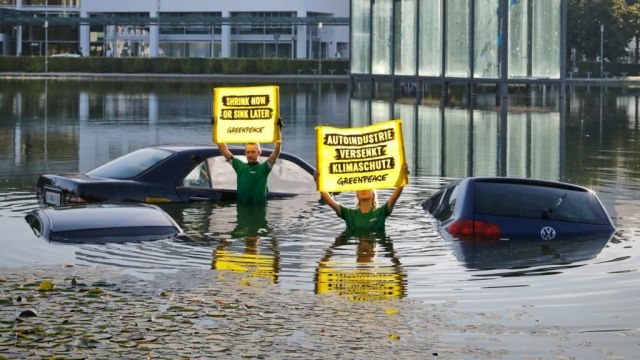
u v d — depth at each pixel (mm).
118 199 15703
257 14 135750
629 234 13617
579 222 13461
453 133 33938
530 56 53469
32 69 110125
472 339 8711
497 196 13641
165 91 69000
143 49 138250
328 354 8305
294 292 10312
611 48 117125
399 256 12203
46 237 12891
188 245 12742
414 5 61094
